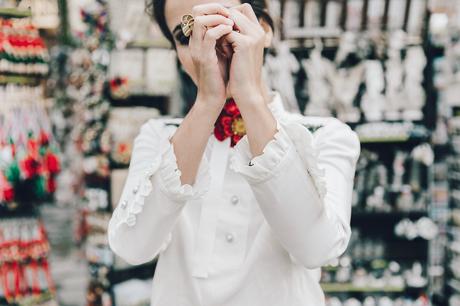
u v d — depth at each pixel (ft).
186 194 3.15
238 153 3.09
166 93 11.95
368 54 11.76
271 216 3.09
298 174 3.02
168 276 3.63
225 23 3.03
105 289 11.75
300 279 3.53
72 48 19.11
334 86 11.81
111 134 12.00
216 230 3.51
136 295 11.65
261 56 3.11
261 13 4.00
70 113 23.90
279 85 11.34
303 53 11.89
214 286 3.46
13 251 10.03
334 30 11.65
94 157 12.46
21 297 10.11
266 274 3.44
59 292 15.42
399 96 11.75
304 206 3.04
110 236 3.53
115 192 11.80
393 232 12.21
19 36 9.85
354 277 11.93
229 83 3.05
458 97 11.07
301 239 3.11
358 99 11.85
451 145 11.41
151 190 3.19
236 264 3.46
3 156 9.57
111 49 11.87
